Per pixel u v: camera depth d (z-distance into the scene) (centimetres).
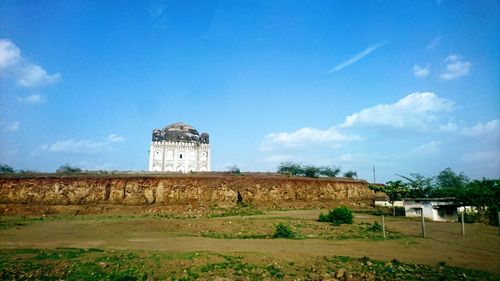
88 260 1493
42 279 1267
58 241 2159
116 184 5156
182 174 5881
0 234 2523
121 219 3669
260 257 1587
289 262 1509
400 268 1450
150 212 4531
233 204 5178
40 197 4894
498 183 3762
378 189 4272
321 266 1455
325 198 6044
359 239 2227
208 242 2089
